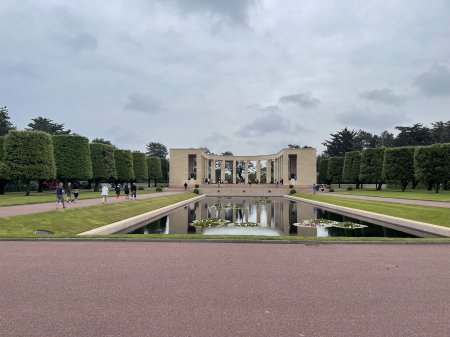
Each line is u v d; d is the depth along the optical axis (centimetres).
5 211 2292
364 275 919
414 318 627
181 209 3812
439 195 4394
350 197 4550
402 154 5791
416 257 1151
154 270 958
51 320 607
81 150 5175
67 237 1454
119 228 2142
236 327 582
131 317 622
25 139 4203
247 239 1434
